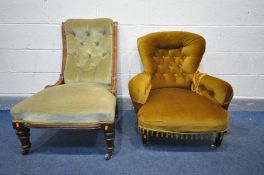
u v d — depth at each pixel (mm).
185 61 1751
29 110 1319
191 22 1872
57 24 1886
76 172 1371
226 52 1960
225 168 1402
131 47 1949
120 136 1740
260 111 2135
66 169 1394
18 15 1852
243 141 1677
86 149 1581
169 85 1788
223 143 1652
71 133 1774
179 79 1780
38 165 1426
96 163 1445
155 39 1710
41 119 1315
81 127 1334
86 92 1448
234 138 1715
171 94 1576
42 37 1922
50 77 2055
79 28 1734
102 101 1366
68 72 1757
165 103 1441
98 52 1770
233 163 1445
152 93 1646
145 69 1690
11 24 1877
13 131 1808
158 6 1827
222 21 1864
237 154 1530
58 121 1314
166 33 1726
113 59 1754
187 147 1605
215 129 1357
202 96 1583
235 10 1832
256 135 1753
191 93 1629
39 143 1646
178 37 1718
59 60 1997
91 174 1354
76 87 1532
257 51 1948
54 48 1958
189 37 1710
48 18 1868
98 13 1854
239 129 1835
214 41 1930
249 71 2014
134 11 1843
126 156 1510
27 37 1919
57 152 1548
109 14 1855
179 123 1342
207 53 1968
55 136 1735
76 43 1771
